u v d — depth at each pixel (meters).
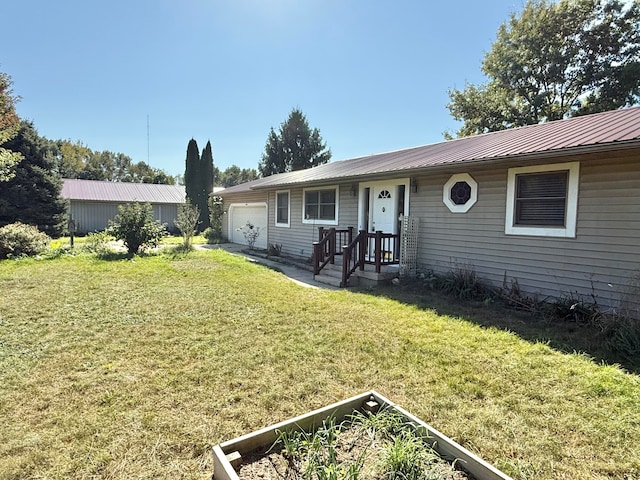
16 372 3.32
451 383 3.18
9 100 13.55
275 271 9.60
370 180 9.16
